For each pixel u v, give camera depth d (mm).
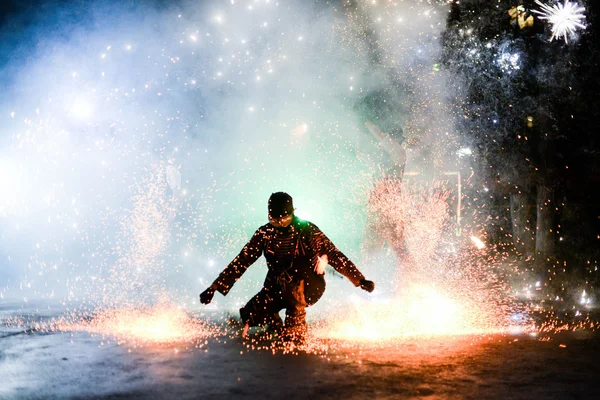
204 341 5969
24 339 6078
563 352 5445
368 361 5113
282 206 6207
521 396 4164
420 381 4512
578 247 11211
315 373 4738
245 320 6293
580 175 11312
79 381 4562
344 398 4117
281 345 5766
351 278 6184
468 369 4852
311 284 6148
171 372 4793
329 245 6254
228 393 4242
